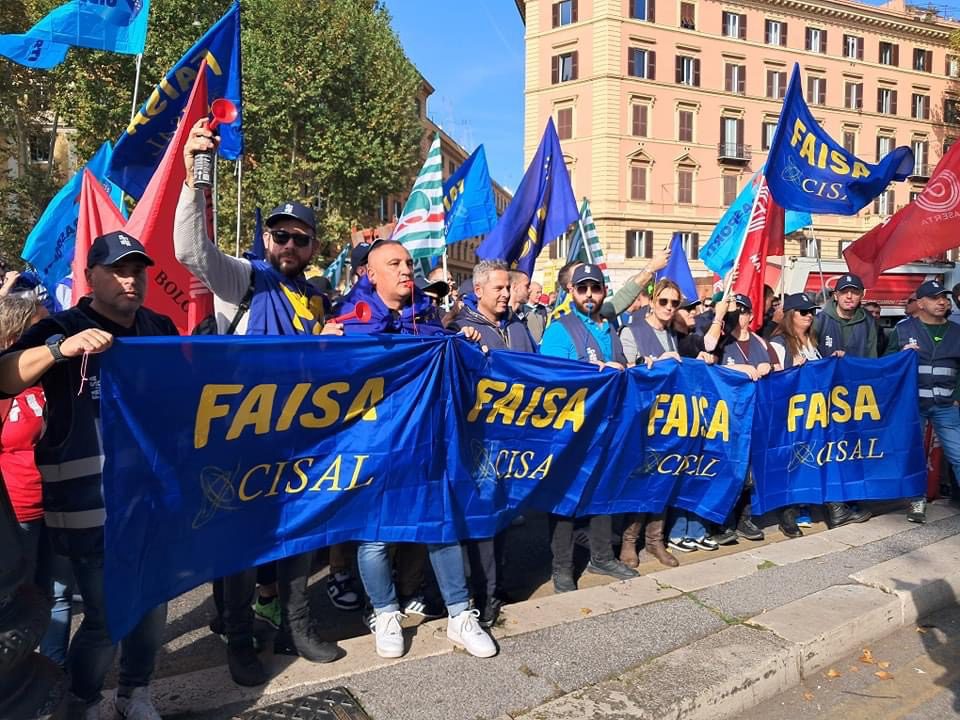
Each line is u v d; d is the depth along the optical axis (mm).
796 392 5230
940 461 6230
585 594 3977
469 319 4695
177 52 20906
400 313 3666
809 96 43750
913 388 5531
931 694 3301
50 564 3021
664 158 40219
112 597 2408
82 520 2461
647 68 39531
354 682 2986
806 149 5879
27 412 2941
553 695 2922
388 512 3307
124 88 21469
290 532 3061
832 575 4270
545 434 4051
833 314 6090
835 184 6027
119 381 2455
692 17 40375
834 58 43969
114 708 2805
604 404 4273
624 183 39312
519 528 5762
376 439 3266
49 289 6113
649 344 4957
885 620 3830
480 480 3783
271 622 3562
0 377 2182
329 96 23250
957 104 47625
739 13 41531
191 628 3756
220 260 3080
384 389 3287
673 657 3238
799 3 42312
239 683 2941
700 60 40719
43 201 23719
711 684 3018
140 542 2531
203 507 2768
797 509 5605
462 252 61719
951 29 46438
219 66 4742
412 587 3955
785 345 5789
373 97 23922
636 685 3000
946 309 5699
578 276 4484
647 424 4527
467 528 3527
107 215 4656
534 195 6523
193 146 2906
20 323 3029
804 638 3434
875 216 44375
